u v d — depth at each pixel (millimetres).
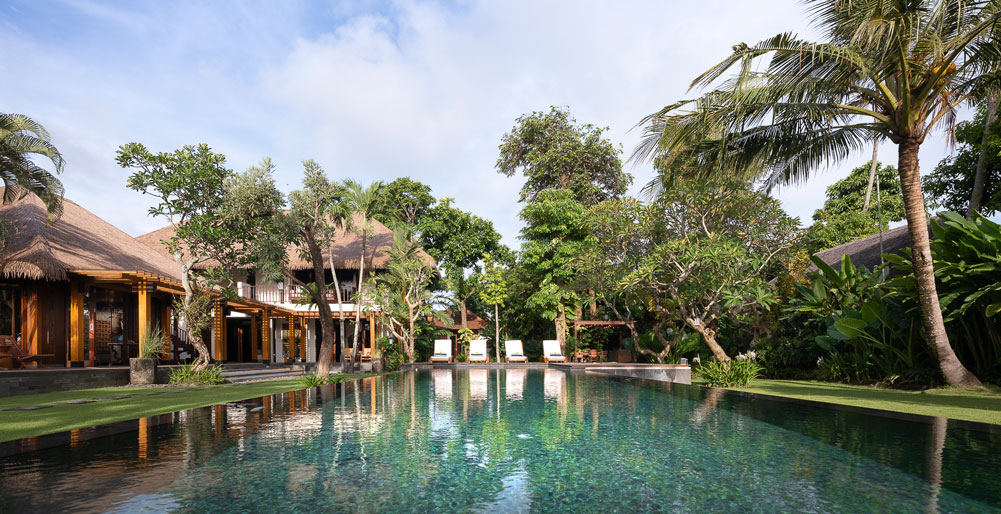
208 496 2939
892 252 13945
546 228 26094
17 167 13148
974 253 8648
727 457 3816
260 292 23688
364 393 9008
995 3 7891
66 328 15125
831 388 9828
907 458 3686
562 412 6250
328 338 12797
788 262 17281
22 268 12695
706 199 15398
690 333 20531
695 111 9672
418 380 12695
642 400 7488
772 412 5992
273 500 2875
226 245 12953
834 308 11961
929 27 7703
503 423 5445
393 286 22672
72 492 2980
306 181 12914
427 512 2688
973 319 9305
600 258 18141
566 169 32031
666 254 15125
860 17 7863
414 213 35406
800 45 8344
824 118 9383
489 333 29234
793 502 2789
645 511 2686
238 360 23938
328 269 23938
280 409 6676
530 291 28156
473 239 34250
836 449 4020
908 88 8516
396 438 4645
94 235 17219
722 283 14836
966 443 4168
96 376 11492
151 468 3545
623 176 32875
